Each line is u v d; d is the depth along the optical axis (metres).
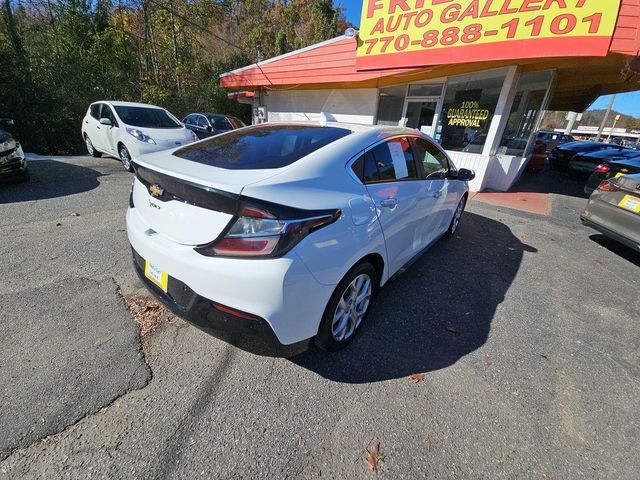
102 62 11.63
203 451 1.56
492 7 5.92
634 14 5.01
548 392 2.08
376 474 1.53
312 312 1.83
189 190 1.71
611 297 3.34
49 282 2.77
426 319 2.74
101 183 6.05
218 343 2.22
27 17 12.67
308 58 10.57
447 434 1.75
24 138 9.29
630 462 1.67
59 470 1.42
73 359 1.99
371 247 2.17
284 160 1.99
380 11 7.43
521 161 7.89
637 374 2.30
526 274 3.71
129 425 1.65
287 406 1.83
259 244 1.59
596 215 4.63
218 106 19.17
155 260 1.88
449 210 3.88
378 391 1.98
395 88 9.47
